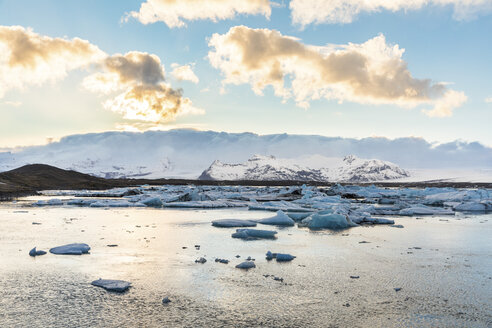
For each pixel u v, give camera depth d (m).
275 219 30.88
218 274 15.01
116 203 46.28
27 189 78.25
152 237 23.23
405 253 19.25
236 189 96.81
